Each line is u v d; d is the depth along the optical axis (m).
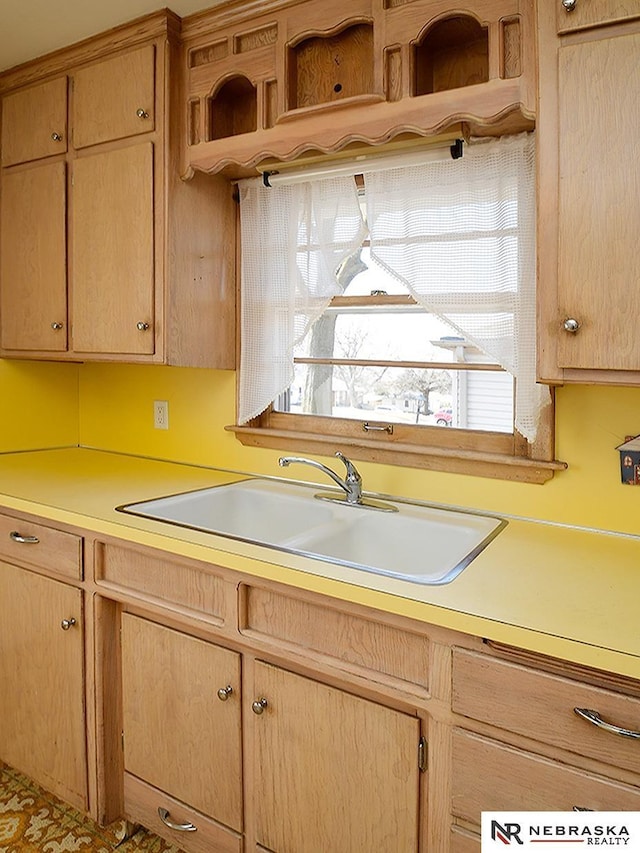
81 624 1.67
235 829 1.44
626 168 1.14
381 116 1.48
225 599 1.39
